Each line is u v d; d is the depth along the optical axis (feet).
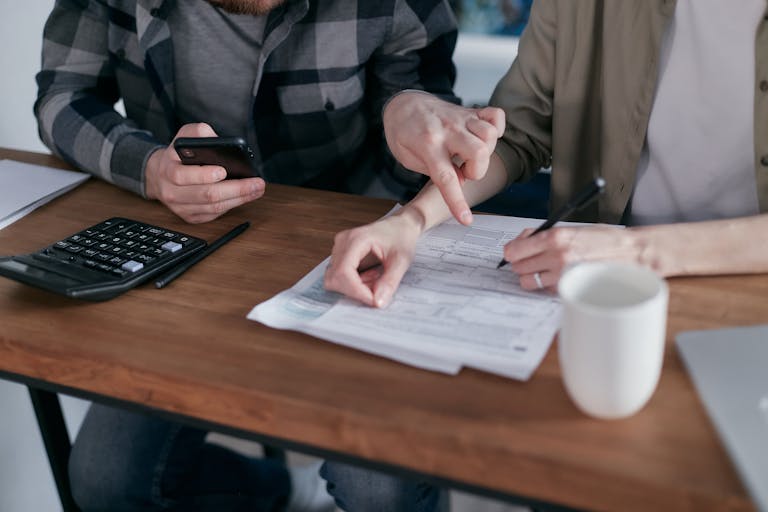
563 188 4.15
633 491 1.96
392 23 4.53
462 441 2.13
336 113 4.72
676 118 3.73
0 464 5.05
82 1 4.69
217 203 3.55
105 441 4.32
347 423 2.26
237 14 4.34
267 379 2.42
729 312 2.60
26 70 5.82
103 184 4.14
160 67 4.60
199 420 2.51
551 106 4.09
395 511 3.84
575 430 2.13
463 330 2.55
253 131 4.78
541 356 2.39
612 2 3.68
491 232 3.29
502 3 9.34
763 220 2.84
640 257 2.77
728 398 2.16
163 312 2.84
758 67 3.38
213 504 4.87
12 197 3.90
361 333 2.56
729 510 1.88
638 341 2.01
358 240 2.96
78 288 2.84
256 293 2.95
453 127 3.28
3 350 2.75
